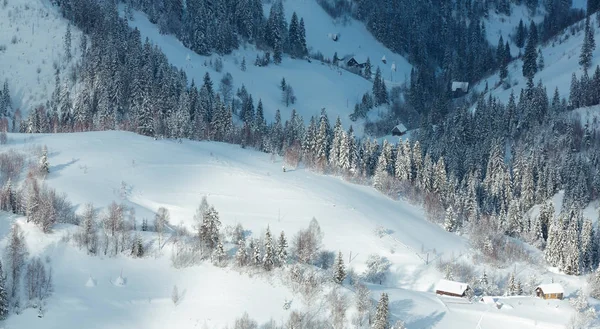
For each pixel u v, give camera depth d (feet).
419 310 455.63
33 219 484.74
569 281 556.51
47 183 565.12
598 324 464.65
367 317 418.51
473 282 528.63
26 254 451.94
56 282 434.71
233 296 437.17
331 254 531.50
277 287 445.78
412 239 579.48
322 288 446.19
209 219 493.77
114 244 475.31
